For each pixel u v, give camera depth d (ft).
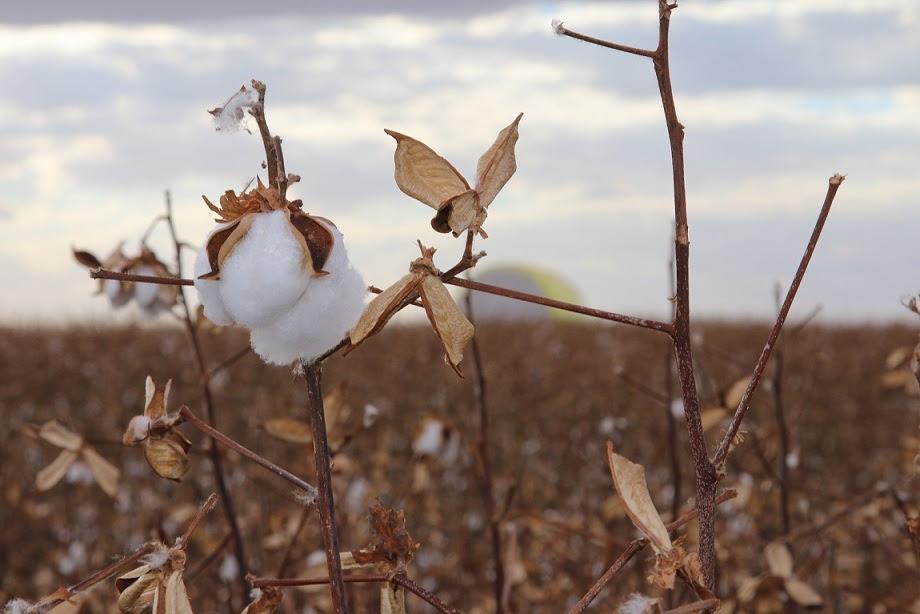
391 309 3.61
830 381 37.86
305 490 4.15
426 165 3.74
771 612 8.20
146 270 8.09
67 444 7.47
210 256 3.57
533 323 55.26
